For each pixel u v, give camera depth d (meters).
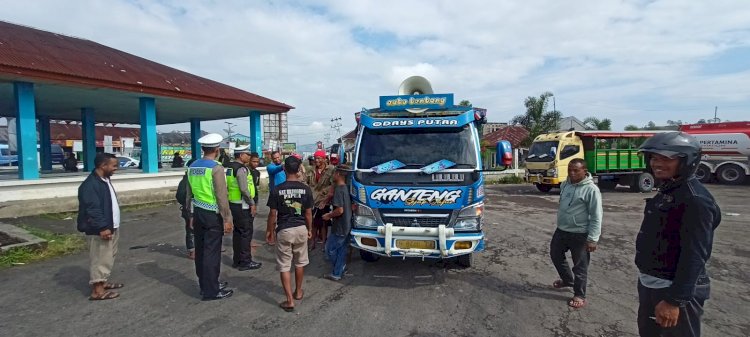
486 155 24.41
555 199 15.27
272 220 5.72
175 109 18.09
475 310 4.68
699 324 2.48
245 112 19.42
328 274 5.98
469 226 5.41
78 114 20.14
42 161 19.83
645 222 2.62
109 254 4.95
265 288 5.38
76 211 10.98
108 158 4.89
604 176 17.47
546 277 5.87
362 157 6.02
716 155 20.06
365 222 5.56
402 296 5.11
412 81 7.26
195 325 4.25
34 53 11.02
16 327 4.16
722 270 6.23
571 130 17.25
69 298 4.95
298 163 4.88
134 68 14.11
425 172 5.49
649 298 2.55
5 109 17.83
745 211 11.79
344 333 4.10
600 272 6.13
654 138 2.48
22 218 9.84
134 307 4.71
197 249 5.05
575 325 4.29
